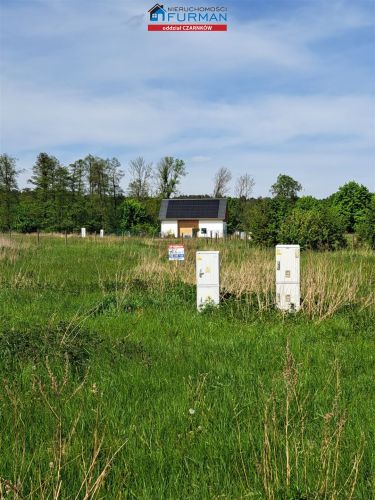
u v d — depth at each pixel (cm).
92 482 355
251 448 408
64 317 929
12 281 1324
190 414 464
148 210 7200
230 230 7056
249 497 340
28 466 369
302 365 629
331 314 946
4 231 5322
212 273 1019
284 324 889
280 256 995
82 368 605
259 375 574
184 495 349
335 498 323
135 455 396
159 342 748
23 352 644
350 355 686
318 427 443
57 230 5256
